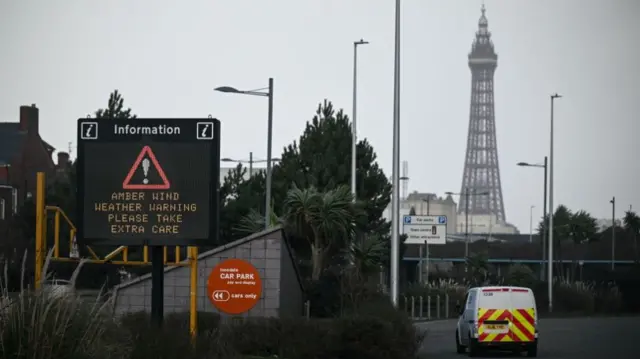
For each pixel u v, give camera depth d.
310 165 109.56
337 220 81.25
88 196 39.66
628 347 66.75
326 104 113.69
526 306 58.12
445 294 115.81
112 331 32.41
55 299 29.30
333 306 77.88
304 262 86.44
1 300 28.94
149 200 39.53
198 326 47.50
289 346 47.47
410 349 51.59
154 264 40.53
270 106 78.50
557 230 168.50
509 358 58.12
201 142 39.59
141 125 39.72
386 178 111.12
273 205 95.56
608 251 197.88
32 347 28.06
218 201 39.62
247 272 48.72
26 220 106.12
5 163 163.62
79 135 39.69
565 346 67.75
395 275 65.38
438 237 107.38
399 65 66.00
